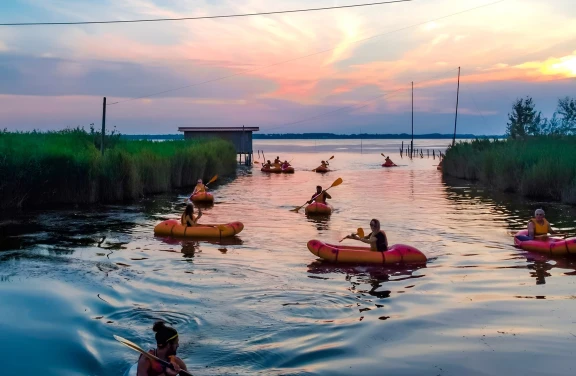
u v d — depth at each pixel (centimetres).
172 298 864
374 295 879
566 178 2072
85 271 1031
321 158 6875
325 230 1506
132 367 563
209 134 5047
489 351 643
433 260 1122
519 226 1524
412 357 629
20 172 1892
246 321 757
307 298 865
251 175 3769
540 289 902
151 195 2406
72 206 1997
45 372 602
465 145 3681
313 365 611
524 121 4312
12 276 984
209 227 1395
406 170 4281
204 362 621
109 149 2438
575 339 676
